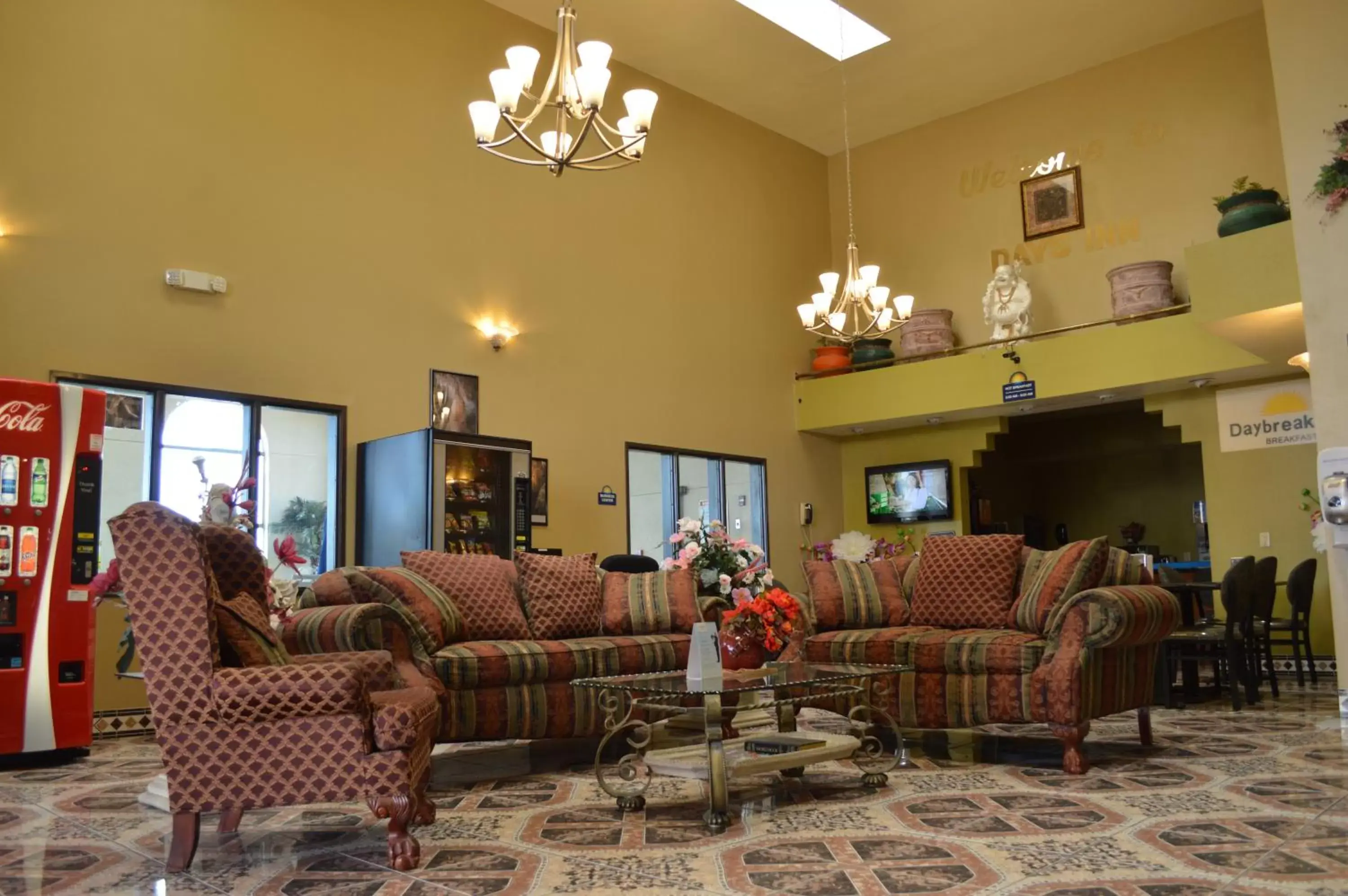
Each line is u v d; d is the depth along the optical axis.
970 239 11.12
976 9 9.27
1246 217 7.12
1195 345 8.77
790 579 10.82
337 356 7.35
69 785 4.50
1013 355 9.71
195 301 6.66
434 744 4.02
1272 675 6.92
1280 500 8.90
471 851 3.15
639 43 9.56
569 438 8.84
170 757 2.96
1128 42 9.97
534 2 8.73
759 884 2.71
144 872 2.99
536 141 8.98
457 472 7.18
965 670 4.63
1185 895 2.50
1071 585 4.68
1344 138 5.99
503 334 8.37
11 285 5.91
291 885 2.82
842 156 12.18
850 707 4.94
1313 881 2.58
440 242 8.10
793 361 11.33
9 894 2.79
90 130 6.30
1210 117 9.69
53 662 5.14
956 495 10.77
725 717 5.25
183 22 6.79
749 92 10.61
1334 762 4.30
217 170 6.86
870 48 9.84
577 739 5.73
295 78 7.35
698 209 10.45
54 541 5.22
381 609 4.25
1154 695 6.54
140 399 6.41
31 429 5.21
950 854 2.96
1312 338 6.01
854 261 8.70
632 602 5.48
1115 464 13.65
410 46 8.10
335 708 2.96
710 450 10.14
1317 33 6.14
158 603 2.98
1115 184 10.20
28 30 6.10
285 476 7.10
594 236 9.33
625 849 3.13
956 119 11.32
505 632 5.06
